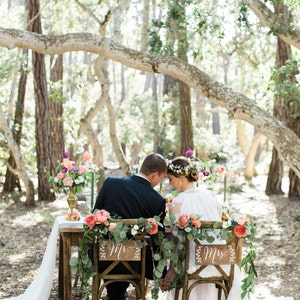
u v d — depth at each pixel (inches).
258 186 756.6
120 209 183.8
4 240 395.9
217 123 1432.1
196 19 372.2
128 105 1046.4
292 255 350.9
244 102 335.6
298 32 380.5
